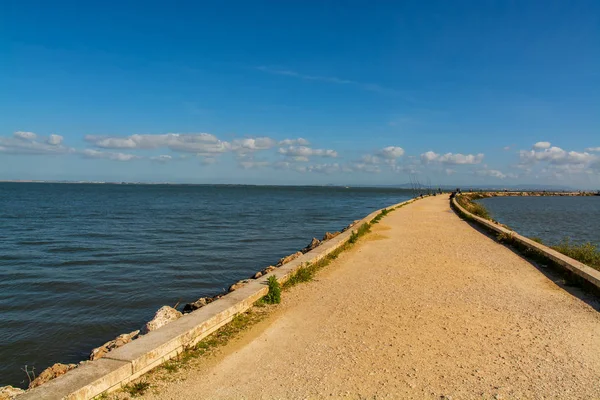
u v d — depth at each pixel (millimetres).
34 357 7770
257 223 31781
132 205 54031
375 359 5215
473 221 22078
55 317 9852
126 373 4590
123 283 12953
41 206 49344
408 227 19922
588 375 4742
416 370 4891
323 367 5020
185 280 13398
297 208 51375
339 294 8289
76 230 26547
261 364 5145
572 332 6117
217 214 40438
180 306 10797
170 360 5246
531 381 4602
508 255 12344
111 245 20453
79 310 10375
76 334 8836
